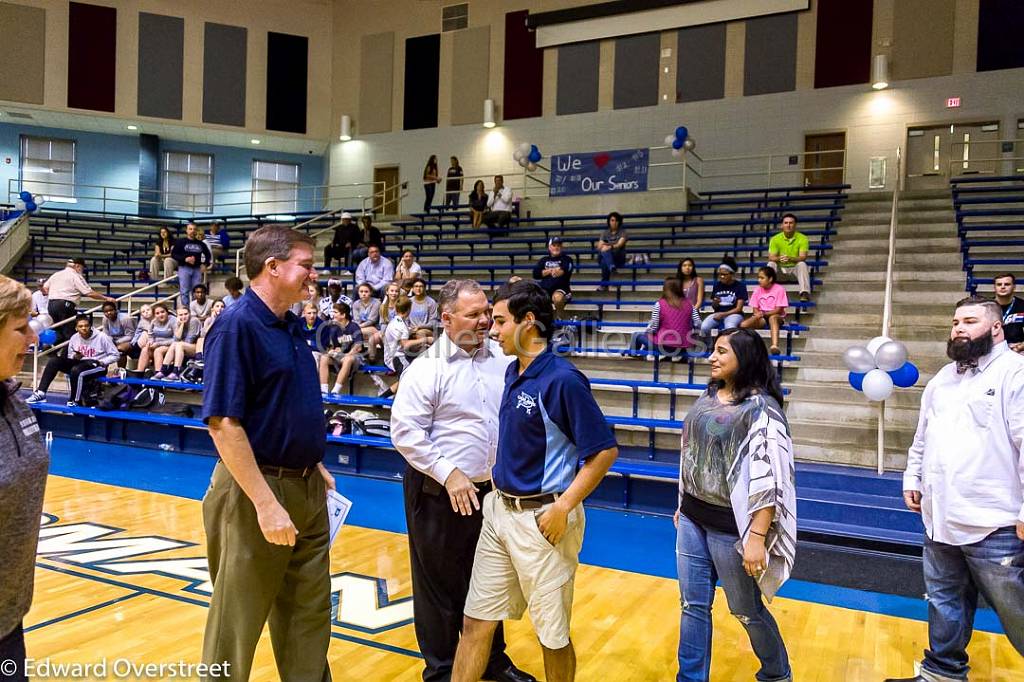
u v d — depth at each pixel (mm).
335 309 8719
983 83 14375
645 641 3521
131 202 19203
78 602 3814
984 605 4164
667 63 16609
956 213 10836
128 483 6895
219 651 2365
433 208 15867
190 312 9852
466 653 2633
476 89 18219
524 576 2496
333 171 19562
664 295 8031
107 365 9445
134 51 18359
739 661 3316
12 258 15922
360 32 19328
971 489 2840
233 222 17875
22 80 17578
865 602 4246
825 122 15422
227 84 18922
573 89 17359
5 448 1631
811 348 8102
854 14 15242
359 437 7434
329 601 2637
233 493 2371
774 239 9602
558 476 2488
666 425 6754
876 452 6270
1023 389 2766
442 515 2898
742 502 2561
